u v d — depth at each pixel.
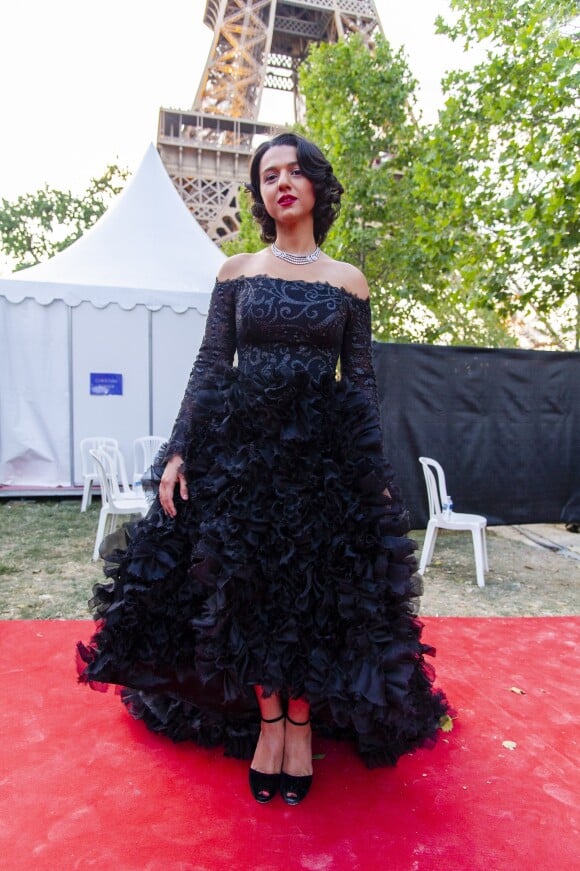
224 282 1.79
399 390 4.87
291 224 1.71
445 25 7.07
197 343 7.27
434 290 10.88
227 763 1.84
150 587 1.66
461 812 1.62
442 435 4.98
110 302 6.92
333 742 1.99
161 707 1.95
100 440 6.29
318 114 12.45
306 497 1.54
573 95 5.12
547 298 6.30
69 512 6.17
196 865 1.40
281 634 1.52
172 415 7.21
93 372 6.92
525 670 2.58
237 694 1.56
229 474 1.56
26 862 1.39
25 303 6.68
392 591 1.53
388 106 11.19
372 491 1.57
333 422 1.59
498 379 5.09
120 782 1.72
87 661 1.78
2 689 2.28
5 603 3.40
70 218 21.27
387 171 11.33
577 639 2.97
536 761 1.88
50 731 1.99
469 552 4.96
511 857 1.45
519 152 5.61
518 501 5.20
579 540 5.56
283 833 1.52
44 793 1.65
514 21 6.25
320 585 1.52
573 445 5.31
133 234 7.84
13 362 6.71
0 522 5.65
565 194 4.85
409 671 1.49
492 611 3.48
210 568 1.52
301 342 1.64
